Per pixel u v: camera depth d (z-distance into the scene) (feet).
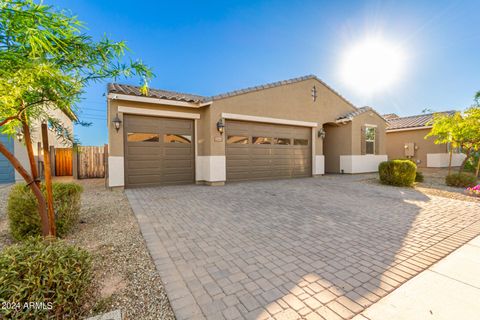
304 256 10.10
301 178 37.63
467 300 7.06
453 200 21.36
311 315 6.46
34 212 11.70
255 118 33.17
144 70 7.82
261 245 11.27
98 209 17.54
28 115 9.17
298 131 38.55
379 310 6.65
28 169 32.76
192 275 8.54
